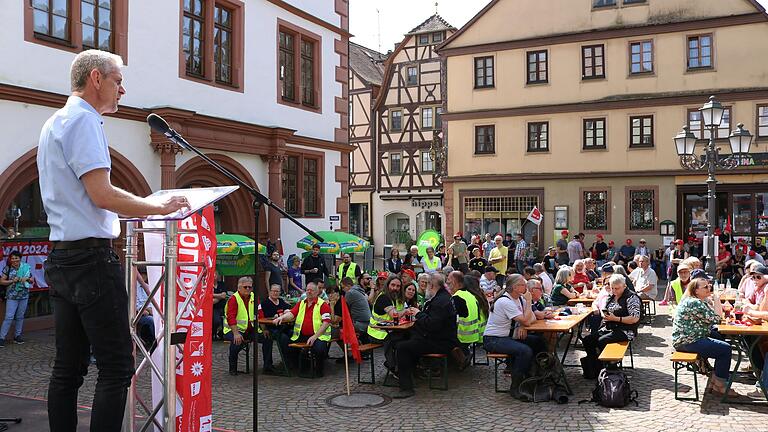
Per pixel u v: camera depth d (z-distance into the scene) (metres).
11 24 11.05
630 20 26.36
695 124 25.41
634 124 26.31
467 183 29.14
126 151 12.87
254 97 16.06
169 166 13.41
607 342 8.44
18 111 11.15
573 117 27.20
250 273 14.53
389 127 37.97
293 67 17.64
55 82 11.73
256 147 15.86
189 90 14.27
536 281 9.68
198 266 4.43
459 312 9.15
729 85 24.95
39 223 12.34
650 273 13.80
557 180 27.47
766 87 24.44
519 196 28.17
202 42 14.83
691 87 25.47
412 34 36.78
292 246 17.28
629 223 26.33
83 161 3.05
